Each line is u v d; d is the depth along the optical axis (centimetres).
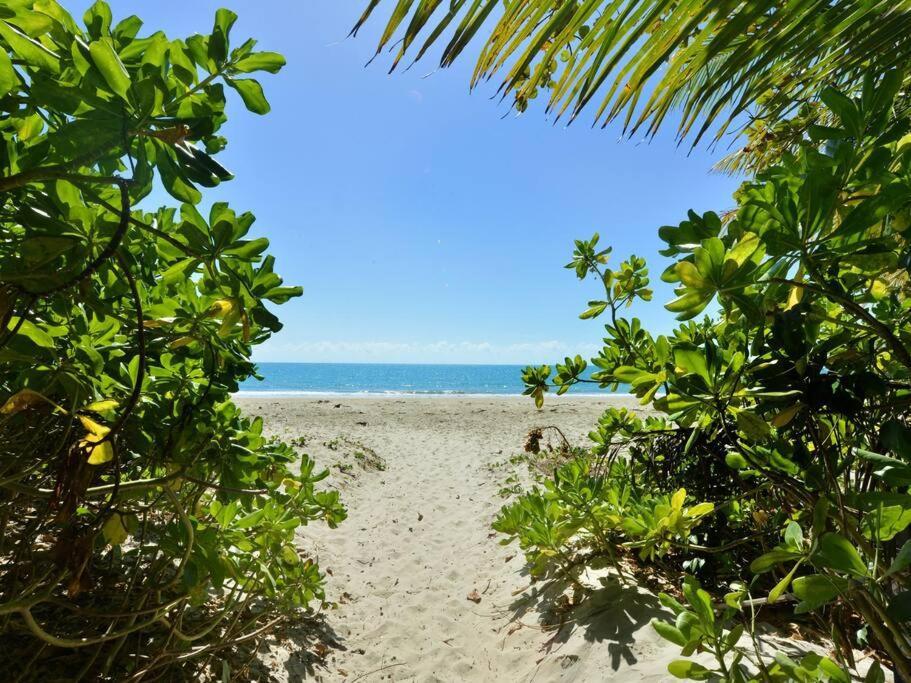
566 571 386
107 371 181
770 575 312
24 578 243
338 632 384
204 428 199
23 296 104
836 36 113
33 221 110
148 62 112
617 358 303
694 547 249
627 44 92
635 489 382
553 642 327
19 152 120
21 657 225
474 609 423
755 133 273
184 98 113
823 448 120
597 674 270
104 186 138
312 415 1563
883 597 100
